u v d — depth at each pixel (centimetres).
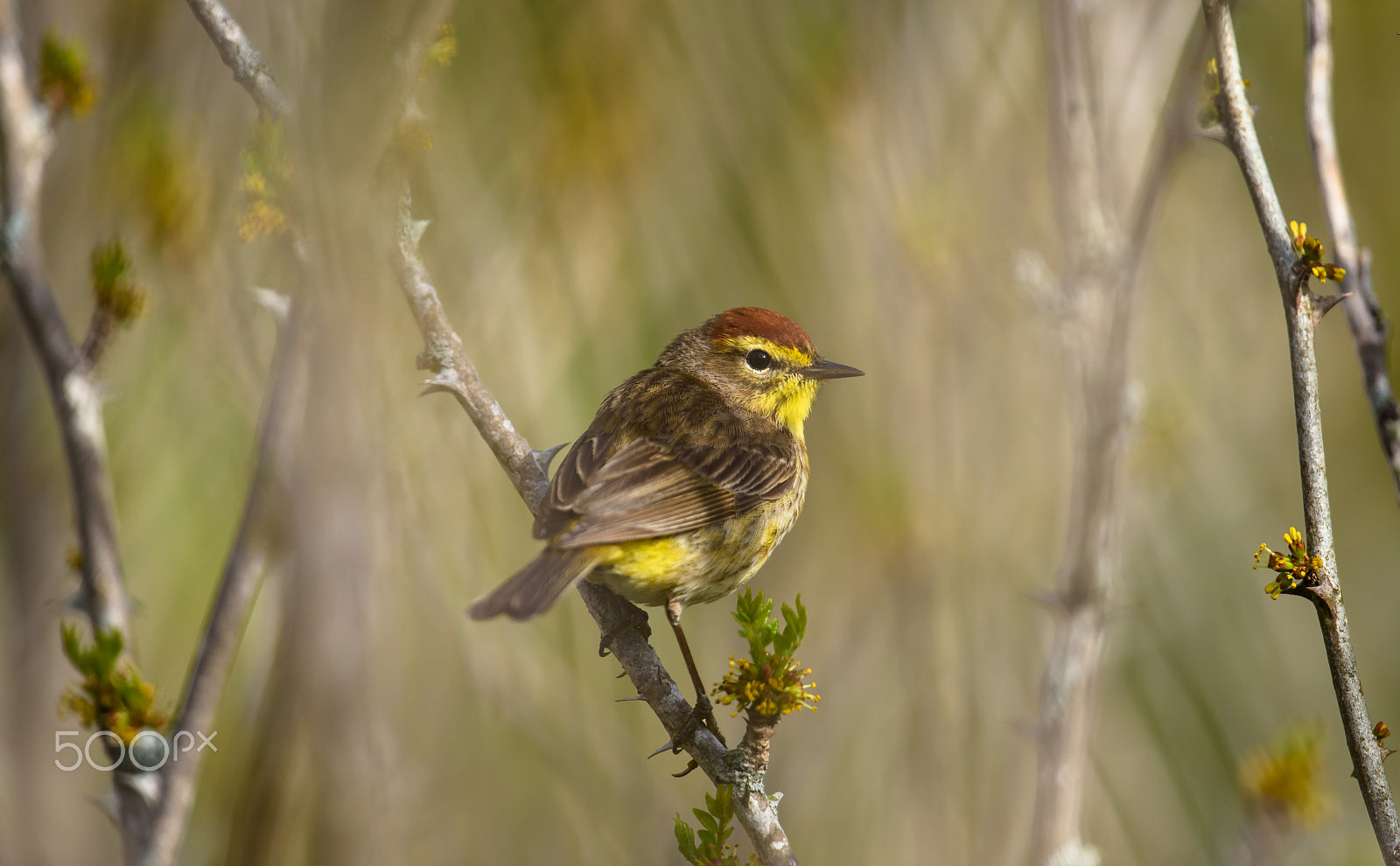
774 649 662
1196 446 1397
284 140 588
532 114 1219
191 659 1115
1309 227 1511
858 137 1220
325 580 566
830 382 1281
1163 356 1423
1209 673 1366
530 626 1151
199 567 1127
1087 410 841
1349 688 555
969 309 1190
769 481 972
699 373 1062
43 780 904
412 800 884
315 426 555
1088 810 1282
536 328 1193
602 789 1088
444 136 1153
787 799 1141
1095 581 821
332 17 560
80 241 945
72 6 912
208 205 884
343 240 555
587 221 1234
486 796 1007
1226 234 1490
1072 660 815
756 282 1287
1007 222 1200
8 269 562
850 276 1265
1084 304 868
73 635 552
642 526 847
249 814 668
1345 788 1370
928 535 1142
